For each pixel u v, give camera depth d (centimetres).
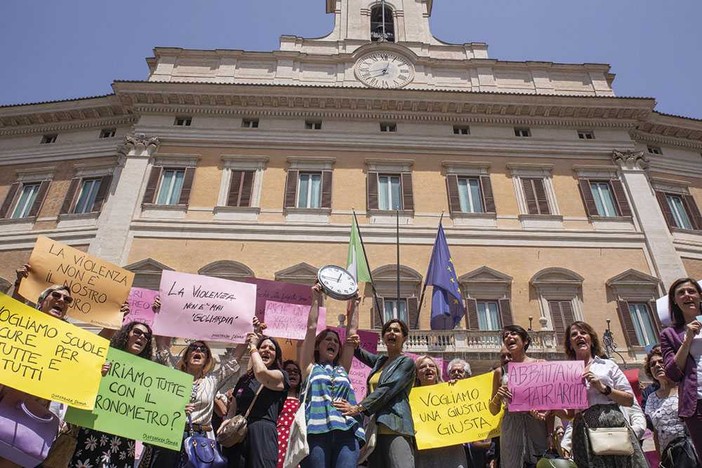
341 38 2414
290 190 1888
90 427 437
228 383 1374
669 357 462
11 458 393
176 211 1822
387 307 1675
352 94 2055
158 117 2052
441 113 2105
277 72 2192
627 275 1759
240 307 685
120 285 675
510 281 1723
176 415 485
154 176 1897
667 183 2078
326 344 516
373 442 459
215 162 1948
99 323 644
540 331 1518
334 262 1744
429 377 599
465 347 1484
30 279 634
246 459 495
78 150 2048
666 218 1964
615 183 1986
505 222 1870
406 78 2214
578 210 1916
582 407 476
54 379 425
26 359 422
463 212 1880
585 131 2134
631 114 2114
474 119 2111
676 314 503
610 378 485
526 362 517
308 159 1961
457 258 1781
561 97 2062
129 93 2025
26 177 2009
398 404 466
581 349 527
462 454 537
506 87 2225
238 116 2073
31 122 2130
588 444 463
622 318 1680
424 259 1773
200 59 2234
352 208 1861
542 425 525
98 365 450
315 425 442
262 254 1747
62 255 658
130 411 465
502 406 525
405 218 1853
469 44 2386
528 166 1998
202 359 586
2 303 434
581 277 1745
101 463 439
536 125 2123
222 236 1772
